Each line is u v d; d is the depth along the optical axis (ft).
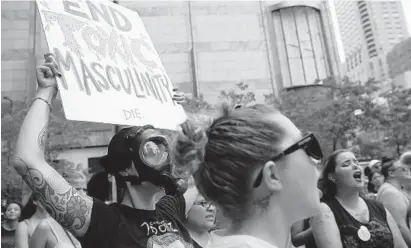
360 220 9.18
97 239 5.34
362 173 9.62
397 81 114.32
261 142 3.25
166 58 86.07
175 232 6.09
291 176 3.30
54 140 60.64
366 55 294.25
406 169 13.83
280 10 90.38
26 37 77.51
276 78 87.66
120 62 8.25
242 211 3.38
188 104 60.80
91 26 7.98
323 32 92.02
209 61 86.79
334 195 9.80
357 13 307.78
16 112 61.16
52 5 7.33
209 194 3.54
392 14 294.66
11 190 54.08
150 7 87.45
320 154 3.45
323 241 8.75
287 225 3.38
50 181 5.28
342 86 65.57
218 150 3.37
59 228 8.77
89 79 7.22
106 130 68.23
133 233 5.60
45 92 6.17
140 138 6.00
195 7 89.04
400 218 11.84
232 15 89.61
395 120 64.90
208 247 3.30
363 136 63.46
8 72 75.00
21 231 11.10
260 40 89.45
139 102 8.09
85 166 65.57
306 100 67.36
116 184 6.33
